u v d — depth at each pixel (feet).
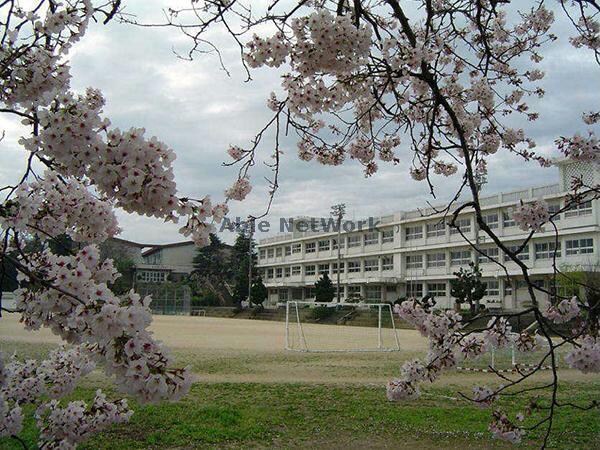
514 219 14.10
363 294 196.13
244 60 15.38
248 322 142.00
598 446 24.06
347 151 23.38
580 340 12.92
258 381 39.27
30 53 9.97
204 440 23.53
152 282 218.59
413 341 83.20
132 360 7.64
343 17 13.44
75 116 8.04
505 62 23.08
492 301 139.95
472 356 14.74
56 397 13.51
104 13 11.82
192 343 70.59
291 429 25.95
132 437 23.47
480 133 22.35
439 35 19.95
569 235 128.88
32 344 53.98
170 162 8.33
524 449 23.50
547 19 23.75
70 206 10.69
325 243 222.28
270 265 252.42
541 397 33.91
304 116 17.43
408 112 21.09
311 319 161.38
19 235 10.23
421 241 175.22
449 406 31.45
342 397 33.37
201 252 238.68
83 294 8.80
